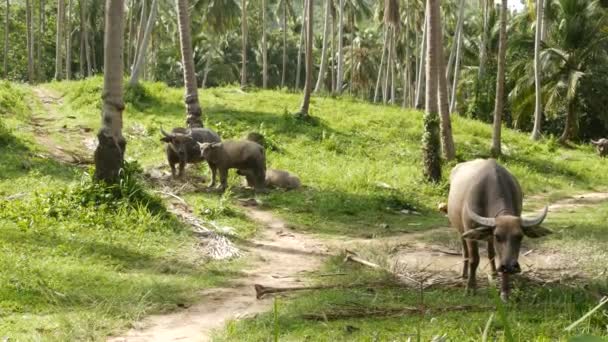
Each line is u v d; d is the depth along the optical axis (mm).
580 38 33875
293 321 7559
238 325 7406
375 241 12797
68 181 15672
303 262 11297
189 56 20719
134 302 8266
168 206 14336
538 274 9852
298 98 31109
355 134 25828
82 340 6922
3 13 54688
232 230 12906
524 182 21641
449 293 9031
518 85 35125
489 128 30594
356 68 63875
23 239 10602
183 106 26641
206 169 18922
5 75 46656
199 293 9023
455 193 9055
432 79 19125
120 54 13211
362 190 17875
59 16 39375
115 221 12062
